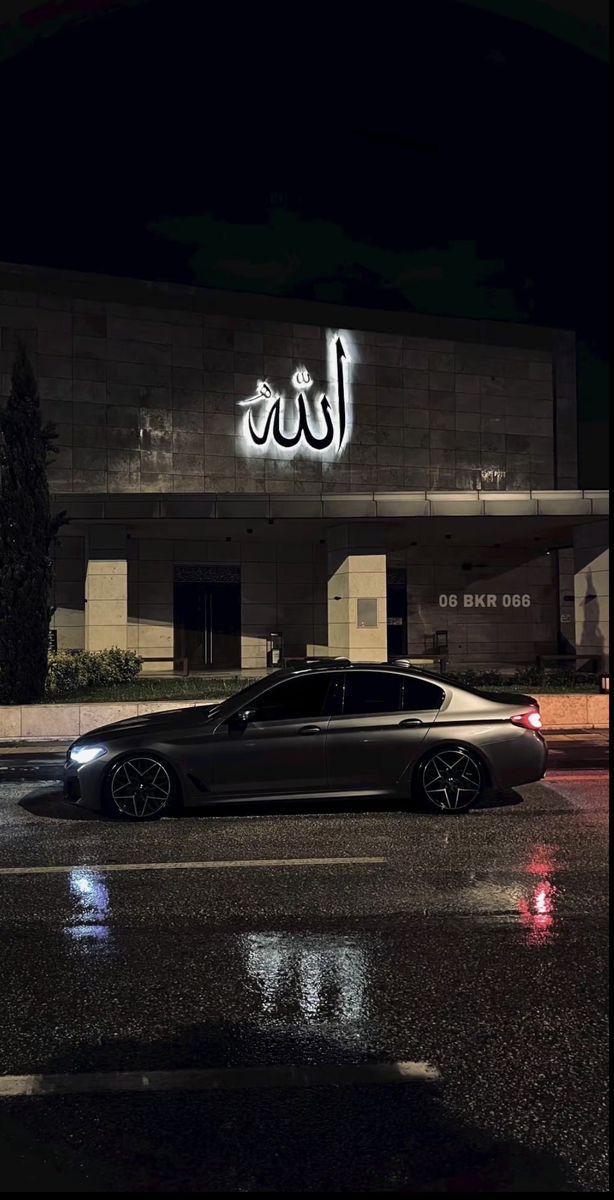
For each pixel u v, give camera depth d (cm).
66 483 2605
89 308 2662
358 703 911
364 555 2319
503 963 495
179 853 751
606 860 718
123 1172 305
